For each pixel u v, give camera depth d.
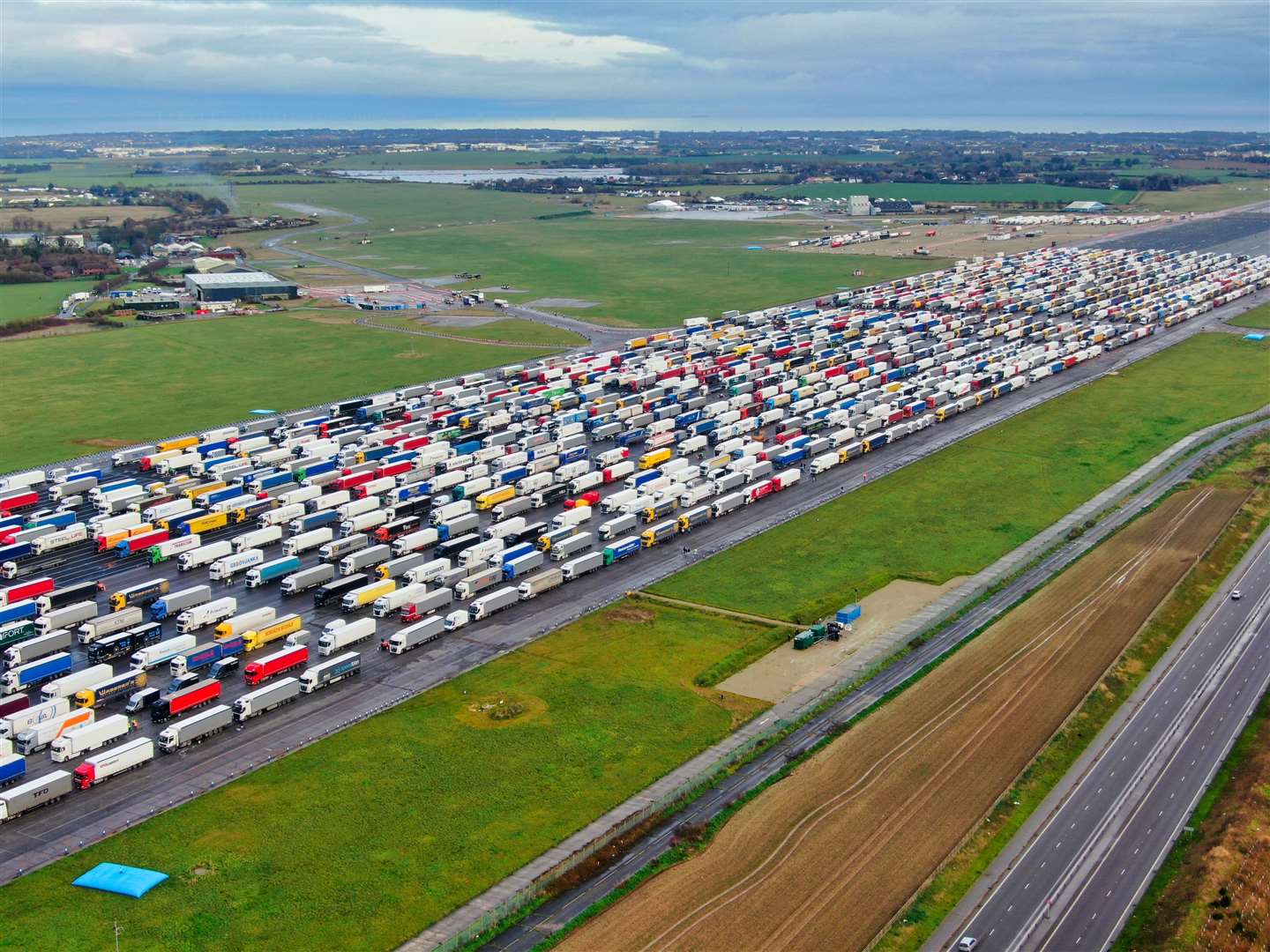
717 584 161.00
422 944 88.69
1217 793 108.94
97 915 92.56
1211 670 134.50
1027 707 124.38
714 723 122.81
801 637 140.50
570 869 97.06
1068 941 89.25
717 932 89.31
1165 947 87.31
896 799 107.38
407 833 103.44
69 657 136.88
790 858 98.62
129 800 109.69
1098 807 106.88
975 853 99.75
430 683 132.88
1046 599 153.12
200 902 94.19
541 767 114.25
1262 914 91.25
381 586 155.50
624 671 135.00
